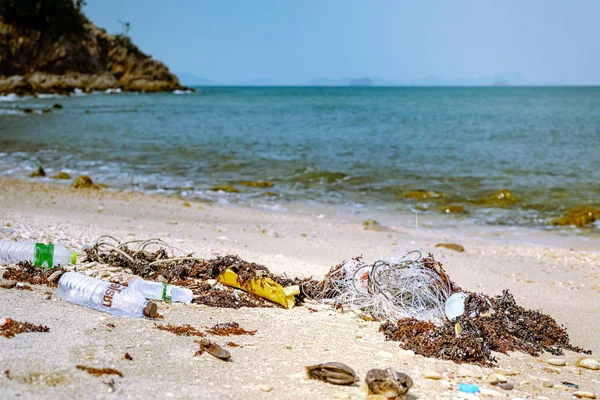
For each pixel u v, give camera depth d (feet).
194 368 15.72
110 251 26.66
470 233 51.01
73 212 47.16
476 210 60.29
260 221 50.75
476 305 22.94
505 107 276.62
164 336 17.98
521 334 22.43
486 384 17.15
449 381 16.96
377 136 131.75
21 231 33.04
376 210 59.26
